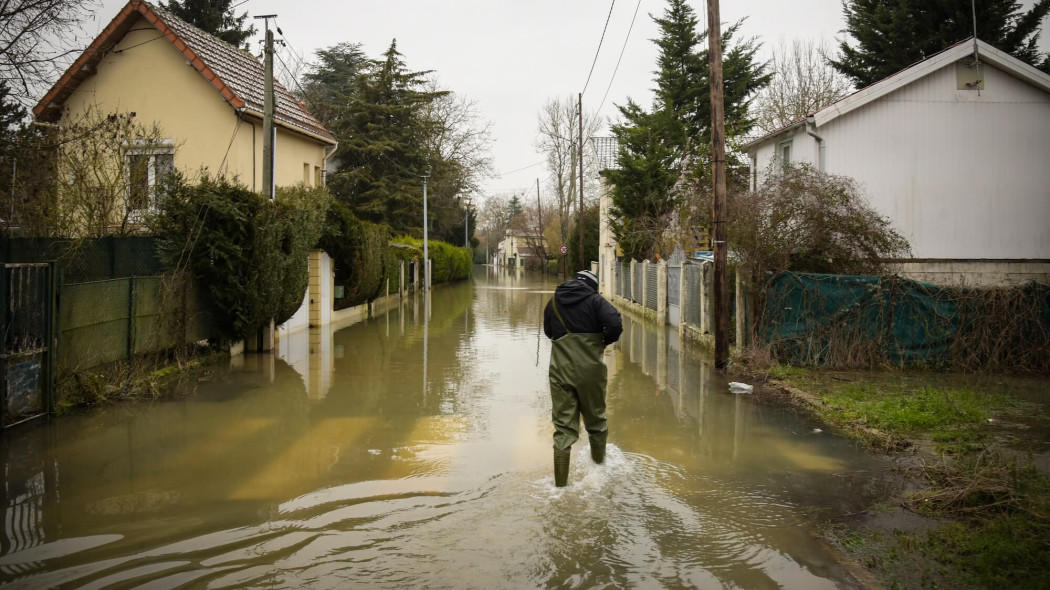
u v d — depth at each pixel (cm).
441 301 3023
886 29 2342
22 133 1155
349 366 1172
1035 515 463
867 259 1223
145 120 1712
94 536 448
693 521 485
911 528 474
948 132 1572
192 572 399
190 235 1101
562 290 592
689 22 2877
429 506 508
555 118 5206
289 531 460
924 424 751
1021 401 880
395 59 4075
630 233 2516
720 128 1115
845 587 389
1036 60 2203
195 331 1142
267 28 1346
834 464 627
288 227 1330
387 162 4066
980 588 384
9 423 714
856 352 1134
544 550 434
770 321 1173
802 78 3541
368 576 396
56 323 775
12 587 377
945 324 1126
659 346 1488
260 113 1736
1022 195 1572
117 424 749
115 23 1661
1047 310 1113
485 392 950
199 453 641
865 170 1570
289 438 698
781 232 1195
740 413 834
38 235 1115
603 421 599
